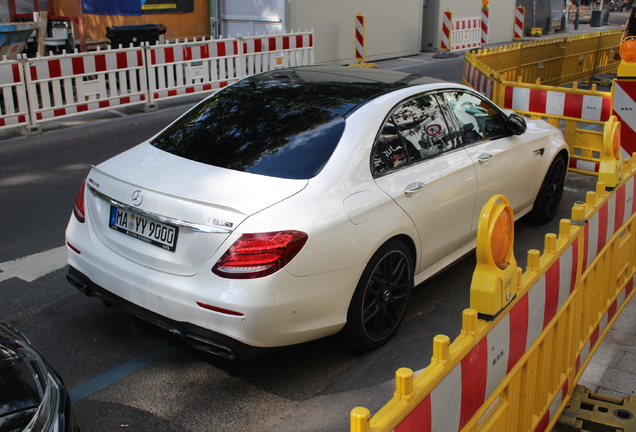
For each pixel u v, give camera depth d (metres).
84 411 3.35
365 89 4.28
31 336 4.08
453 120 4.63
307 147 3.69
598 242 3.62
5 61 9.17
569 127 7.98
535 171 5.60
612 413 3.32
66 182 7.39
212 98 4.45
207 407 3.40
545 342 2.95
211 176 3.52
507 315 2.46
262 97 4.26
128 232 3.57
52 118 10.01
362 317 3.68
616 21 46.75
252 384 3.60
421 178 4.06
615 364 3.96
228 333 3.17
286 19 15.47
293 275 3.19
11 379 2.50
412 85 4.45
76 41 14.08
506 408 2.60
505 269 2.40
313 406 3.42
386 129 3.98
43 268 5.12
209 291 3.18
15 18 12.97
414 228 3.95
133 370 3.73
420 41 20.47
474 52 11.52
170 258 3.34
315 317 3.37
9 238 5.73
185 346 4.00
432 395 1.97
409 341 4.07
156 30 13.88
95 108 10.70
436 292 4.80
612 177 3.71
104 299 3.71
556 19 32.59
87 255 3.75
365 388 3.57
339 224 3.40
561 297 3.06
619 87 6.75
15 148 8.90
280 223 3.21
